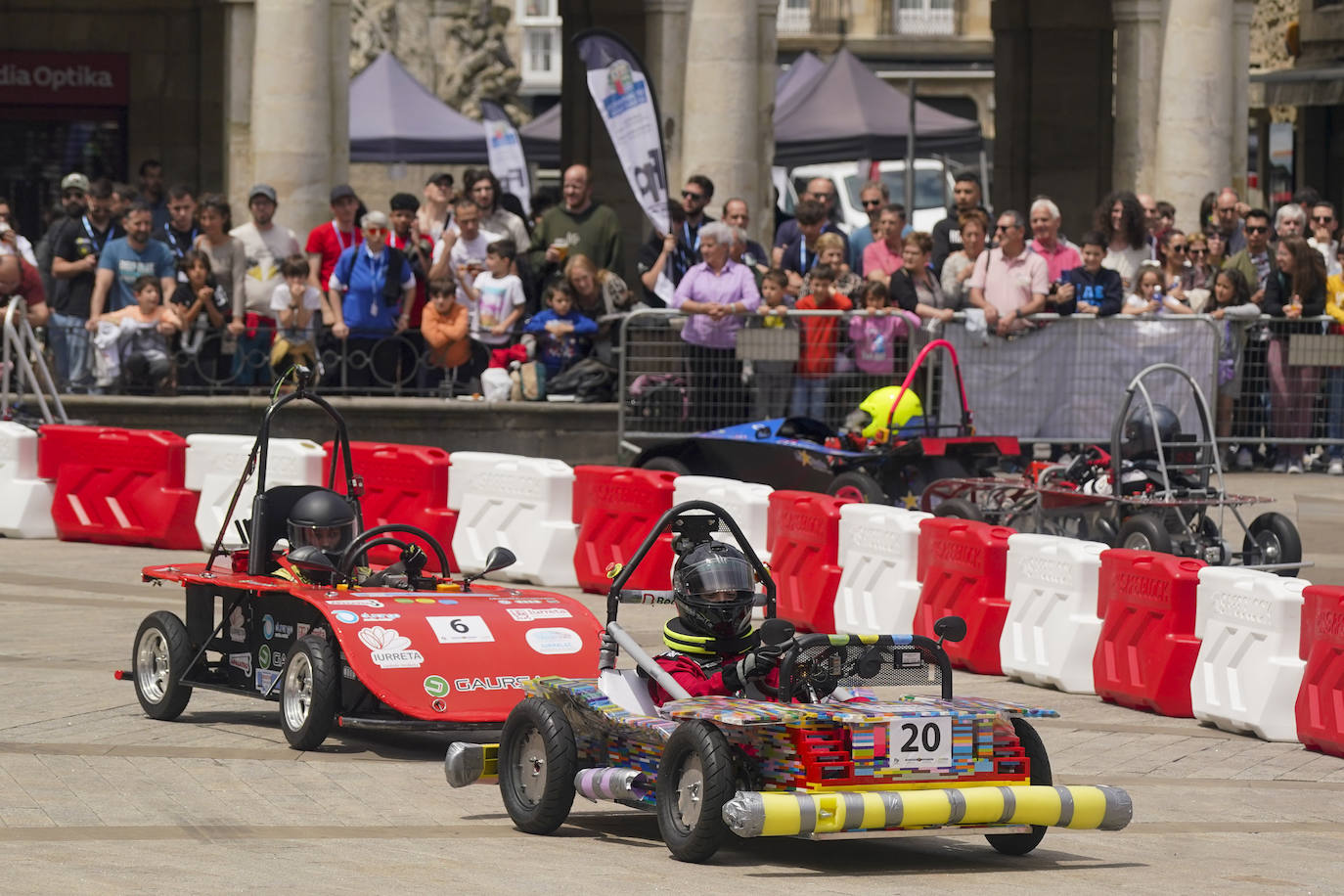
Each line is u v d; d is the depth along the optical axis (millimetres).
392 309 71500
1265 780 35969
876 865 28078
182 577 38000
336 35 81000
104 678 42219
